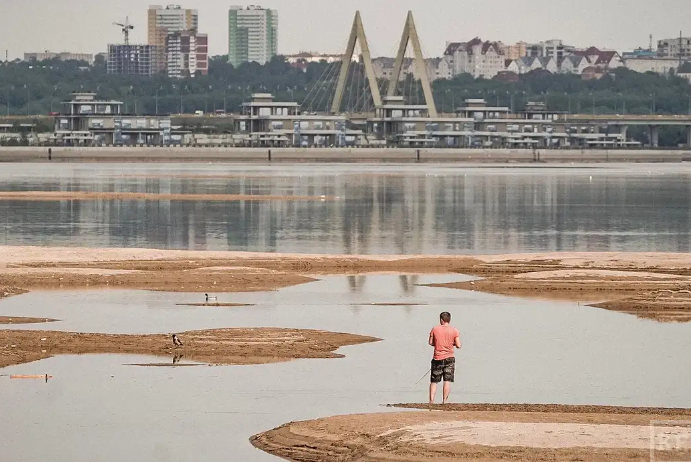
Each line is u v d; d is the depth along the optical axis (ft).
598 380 288.30
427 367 302.66
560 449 200.54
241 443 225.15
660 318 391.45
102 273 496.64
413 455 201.36
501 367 305.32
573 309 413.18
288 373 293.02
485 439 207.31
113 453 220.43
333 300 434.30
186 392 270.05
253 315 392.47
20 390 272.10
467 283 485.56
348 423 226.79
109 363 303.89
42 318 380.37
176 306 412.57
